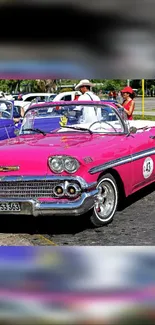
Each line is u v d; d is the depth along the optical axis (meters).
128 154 4.60
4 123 7.61
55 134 4.86
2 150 4.06
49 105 5.21
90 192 3.88
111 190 4.36
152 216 4.66
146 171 5.07
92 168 3.92
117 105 5.02
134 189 4.82
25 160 3.88
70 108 5.11
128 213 4.80
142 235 4.01
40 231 4.18
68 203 3.78
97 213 4.21
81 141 4.33
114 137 4.66
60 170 3.79
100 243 3.80
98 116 4.93
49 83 17.88
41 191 3.84
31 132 5.03
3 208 3.89
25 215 4.16
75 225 4.34
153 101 31.39
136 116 19.50
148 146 5.07
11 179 3.86
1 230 4.23
